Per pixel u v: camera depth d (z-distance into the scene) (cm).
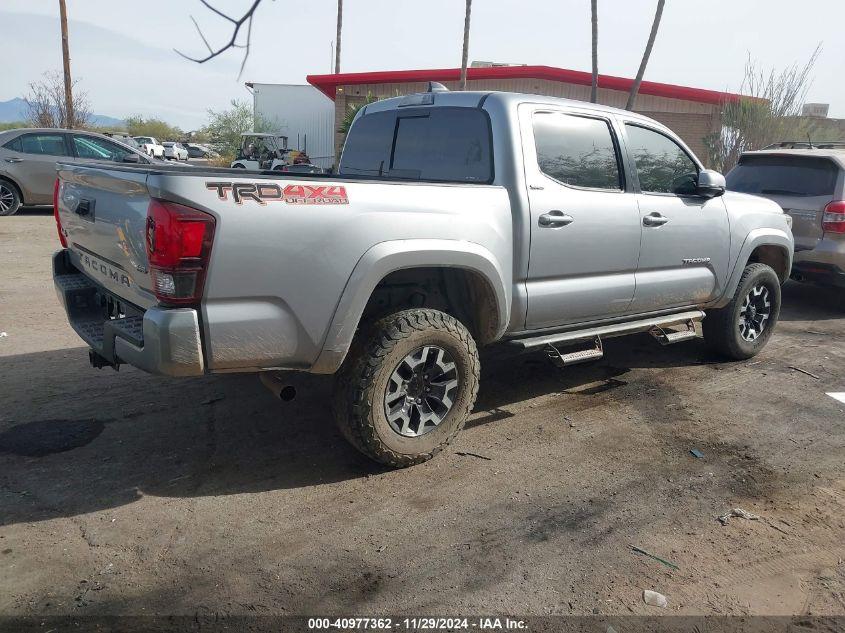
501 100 411
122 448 391
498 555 302
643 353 615
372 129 497
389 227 341
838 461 406
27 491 341
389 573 288
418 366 371
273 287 311
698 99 2134
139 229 307
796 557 308
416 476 373
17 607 260
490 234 383
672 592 281
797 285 977
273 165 2595
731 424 457
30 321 633
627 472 384
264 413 448
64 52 2133
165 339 291
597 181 454
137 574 281
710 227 526
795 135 1734
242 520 324
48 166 1286
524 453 405
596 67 1666
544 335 443
